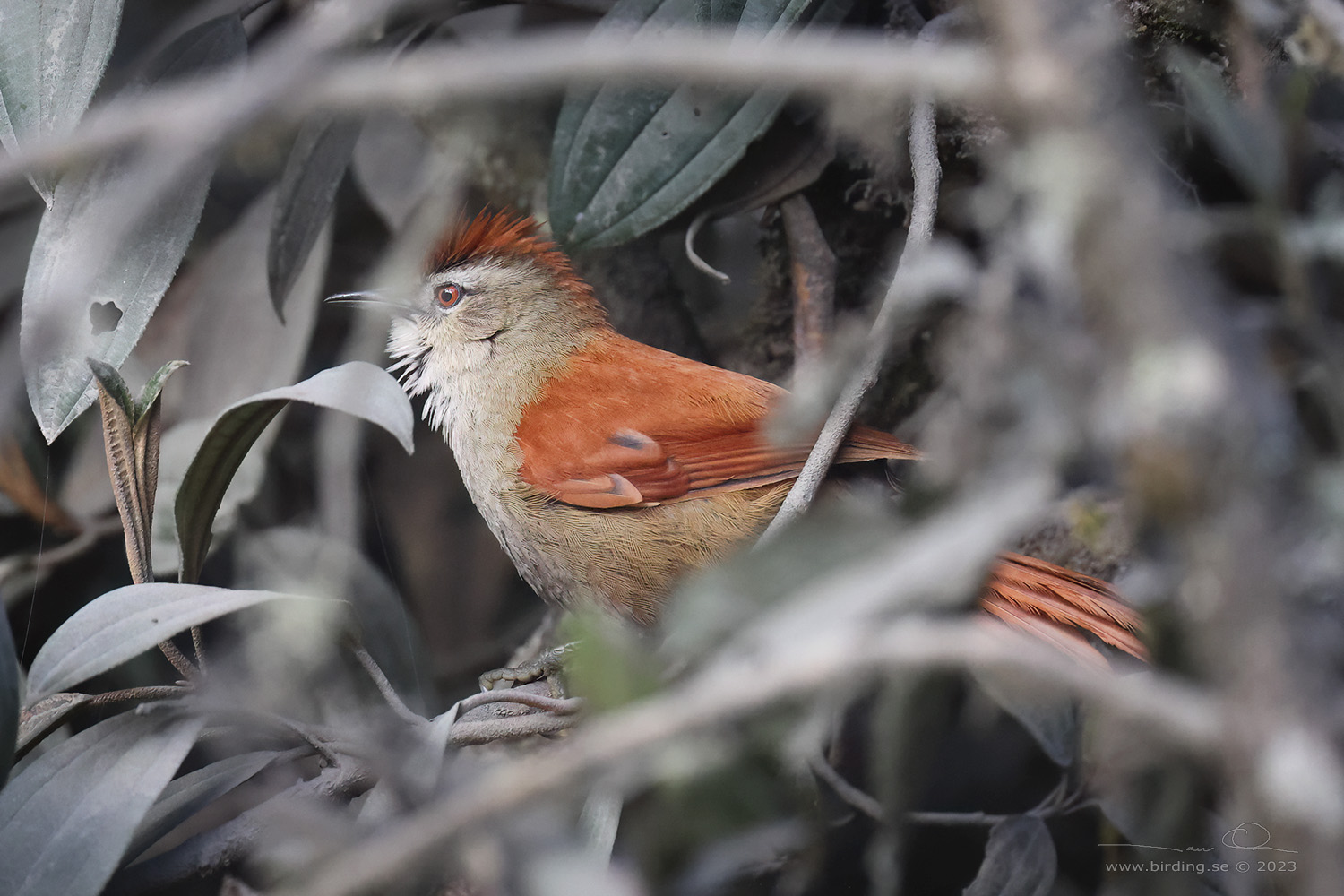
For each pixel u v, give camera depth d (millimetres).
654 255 9023
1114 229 1874
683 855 3488
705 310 9555
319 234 7277
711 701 2127
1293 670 1840
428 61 2197
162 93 6023
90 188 5391
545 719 5418
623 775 2820
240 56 6148
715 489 6770
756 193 7230
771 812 3250
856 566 2656
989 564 2656
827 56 2020
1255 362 2018
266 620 6992
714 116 6512
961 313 3396
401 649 7555
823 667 2104
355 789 4766
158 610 4301
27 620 7930
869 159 7352
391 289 8250
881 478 7020
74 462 8203
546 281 7781
